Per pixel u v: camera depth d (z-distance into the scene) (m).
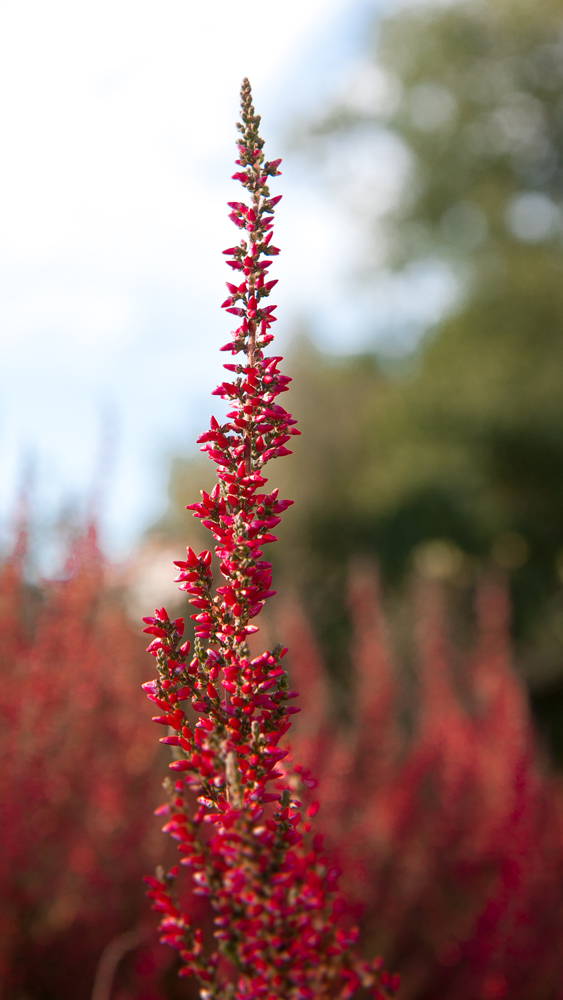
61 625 3.49
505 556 15.19
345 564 14.52
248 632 1.17
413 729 5.89
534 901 3.63
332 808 3.74
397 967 3.56
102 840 3.29
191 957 1.17
